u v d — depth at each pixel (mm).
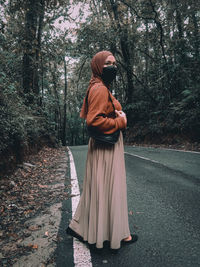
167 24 14727
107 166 2037
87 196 2127
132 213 2994
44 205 3385
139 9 14312
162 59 14258
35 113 10195
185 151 8539
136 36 14969
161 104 14375
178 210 3031
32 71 9977
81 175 5273
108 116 2037
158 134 12820
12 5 6176
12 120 5305
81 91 25703
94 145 2098
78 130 45062
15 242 2322
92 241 2018
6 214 3082
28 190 4148
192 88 11281
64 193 3922
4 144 4754
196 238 2291
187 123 10547
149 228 2549
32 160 6914
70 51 14750
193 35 13117
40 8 6480
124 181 2143
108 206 2023
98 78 2047
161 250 2092
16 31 6566
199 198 3453
